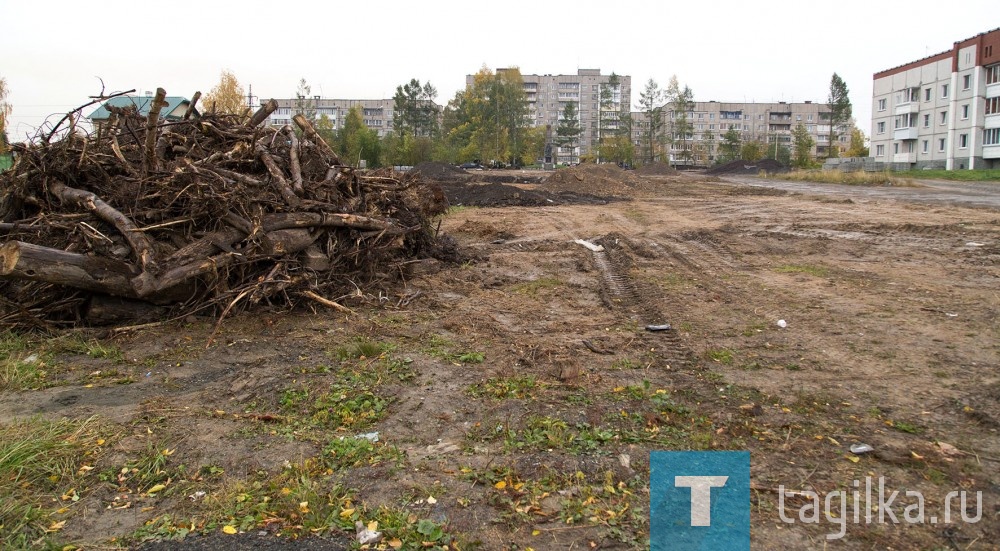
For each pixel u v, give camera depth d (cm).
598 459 389
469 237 1461
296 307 746
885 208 1861
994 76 4931
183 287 679
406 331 674
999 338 617
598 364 565
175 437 420
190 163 697
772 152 9200
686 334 656
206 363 577
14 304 641
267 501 344
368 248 841
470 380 525
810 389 498
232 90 3809
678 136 8350
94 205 673
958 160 5281
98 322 663
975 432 418
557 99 12238
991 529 314
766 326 681
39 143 748
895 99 6141
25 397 495
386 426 442
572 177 2975
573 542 309
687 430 429
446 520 327
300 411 467
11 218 752
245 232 704
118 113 821
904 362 556
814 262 1066
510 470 375
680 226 1562
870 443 404
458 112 7538
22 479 365
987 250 1120
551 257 1155
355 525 323
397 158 5619
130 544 310
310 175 862
